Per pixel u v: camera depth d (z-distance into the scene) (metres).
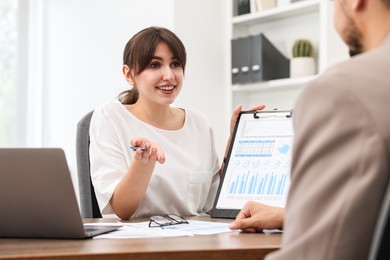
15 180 1.17
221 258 1.01
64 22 4.00
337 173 0.64
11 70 4.06
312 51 3.08
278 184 1.62
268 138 1.70
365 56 0.70
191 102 3.25
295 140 0.70
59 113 4.02
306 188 0.66
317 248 0.64
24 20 4.09
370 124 0.63
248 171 1.67
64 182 1.14
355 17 0.79
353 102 0.64
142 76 1.92
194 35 3.29
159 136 1.95
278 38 3.33
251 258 1.03
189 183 1.93
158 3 3.32
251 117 1.76
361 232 0.62
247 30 3.49
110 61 3.66
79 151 2.09
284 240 0.69
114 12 3.63
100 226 1.37
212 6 3.38
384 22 0.76
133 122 1.95
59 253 0.97
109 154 1.86
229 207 1.65
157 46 1.89
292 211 0.68
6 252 1.00
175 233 1.25
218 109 3.38
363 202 0.62
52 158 1.13
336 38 2.94
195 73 3.28
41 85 4.11
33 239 1.21
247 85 3.28
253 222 1.26
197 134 2.05
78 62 3.88
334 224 0.63
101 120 1.93
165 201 1.88
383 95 0.64
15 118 4.07
